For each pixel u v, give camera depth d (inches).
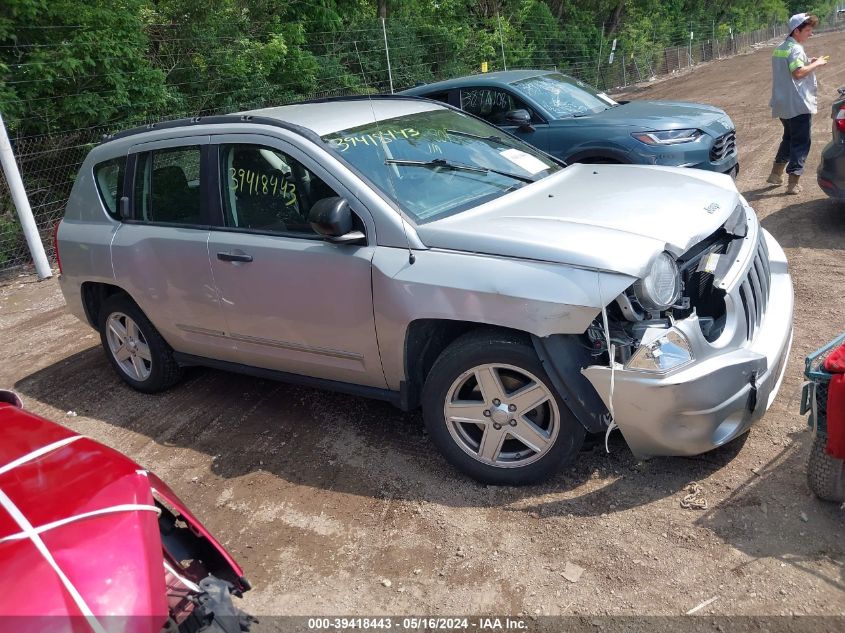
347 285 148.5
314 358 163.3
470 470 145.9
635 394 124.8
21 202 335.3
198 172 173.9
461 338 141.1
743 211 162.9
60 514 86.9
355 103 189.5
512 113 319.9
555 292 125.7
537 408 138.4
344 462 161.5
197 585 93.4
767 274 158.1
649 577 117.7
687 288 140.5
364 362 154.5
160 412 197.0
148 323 196.9
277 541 138.7
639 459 136.5
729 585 113.7
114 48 393.4
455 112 196.1
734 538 123.0
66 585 77.9
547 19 1000.2
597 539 127.4
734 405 127.5
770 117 547.2
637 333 127.3
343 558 131.9
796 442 145.6
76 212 205.8
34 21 379.9
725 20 1777.8
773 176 340.8
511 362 134.2
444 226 141.8
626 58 1147.3
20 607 75.4
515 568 123.7
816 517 124.9
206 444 177.0
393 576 125.9
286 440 173.9
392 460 159.8
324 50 622.8
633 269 122.6
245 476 161.2
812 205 305.4
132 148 190.4
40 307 308.0
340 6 667.4
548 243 129.9
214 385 209.0
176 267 177.9
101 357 242.4
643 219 138.6
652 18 1299.2
